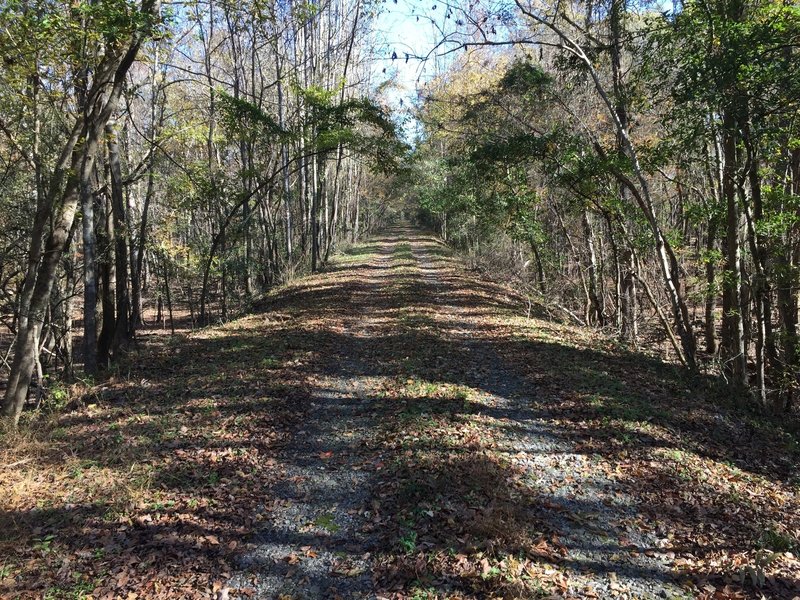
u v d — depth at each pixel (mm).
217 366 11133
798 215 11211
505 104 18266
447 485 6172
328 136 17297
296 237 32781
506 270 28875
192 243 22641
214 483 6484
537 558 4984
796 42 8578
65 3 8656
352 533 5523
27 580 4738
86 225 11375
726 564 5012
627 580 4797
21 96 10148
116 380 10586
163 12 9672
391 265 30375
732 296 12156
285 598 4578
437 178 30297
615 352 13164
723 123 9961
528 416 8578
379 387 9984
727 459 7473
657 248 12070
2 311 13867
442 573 4746
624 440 7609
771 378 12156
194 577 4828
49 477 6641
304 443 7734
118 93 10297
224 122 16953
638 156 12836
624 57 16234
